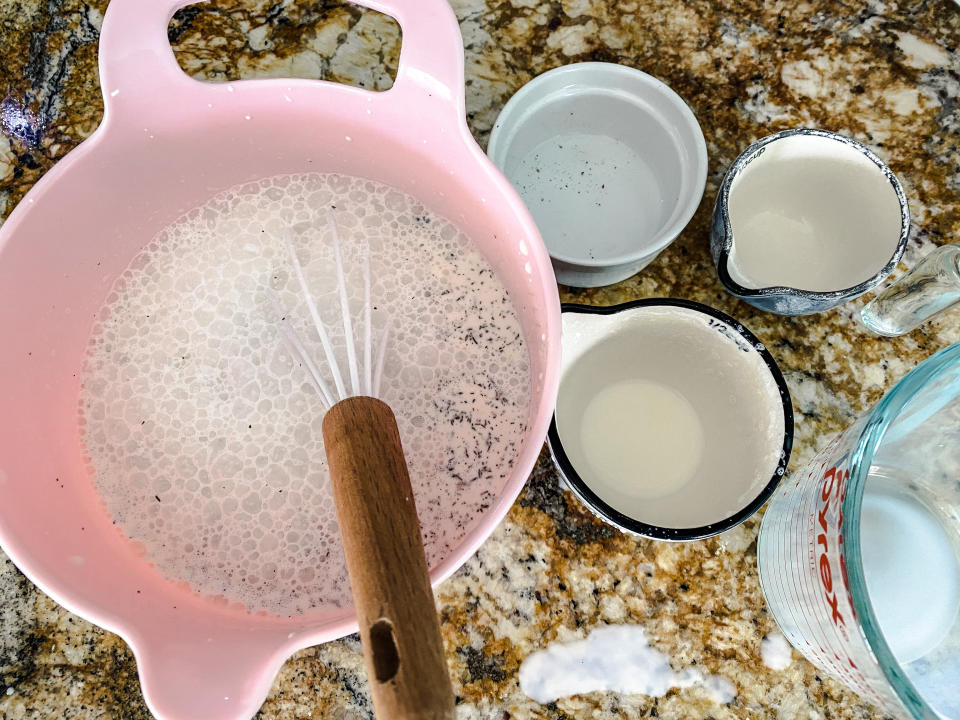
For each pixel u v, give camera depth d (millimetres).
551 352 402
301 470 466
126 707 505
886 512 474
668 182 592
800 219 591
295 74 622
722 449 520
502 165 562
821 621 425
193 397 480
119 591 410
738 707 505
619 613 521
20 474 416
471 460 464
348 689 510
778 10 619
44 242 441
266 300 497
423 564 339
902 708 364
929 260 520
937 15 606
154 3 415
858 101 612
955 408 445
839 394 562
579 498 488
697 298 585
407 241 513
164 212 503
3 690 505
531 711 506
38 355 451
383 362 469
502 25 627
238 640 382
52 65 607
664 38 626
